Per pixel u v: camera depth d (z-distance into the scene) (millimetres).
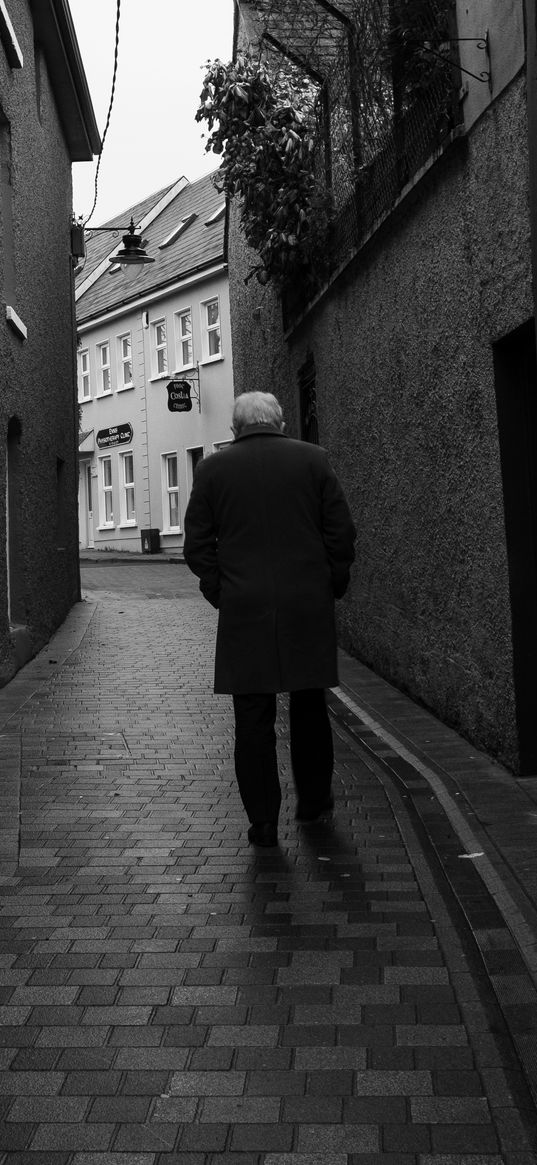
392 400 8383
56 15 13242
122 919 4246
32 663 11008
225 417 28891
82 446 36031
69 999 3564
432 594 7621
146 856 5000
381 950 3920
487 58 5781
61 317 16062
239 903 4395
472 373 6383
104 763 6773
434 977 3691
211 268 28766
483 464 6305
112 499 34938
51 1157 2721
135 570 25594
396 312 8133
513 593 6023
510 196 5590
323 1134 2799
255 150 11250
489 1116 2865
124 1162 2699
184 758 6883
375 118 8320
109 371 34531
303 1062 3145
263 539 5113
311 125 11180
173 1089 3018
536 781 5969
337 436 10633
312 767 5434
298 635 5066
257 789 5086
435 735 7211
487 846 4910
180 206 34656
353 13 8992
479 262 6137
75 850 5098
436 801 5789
